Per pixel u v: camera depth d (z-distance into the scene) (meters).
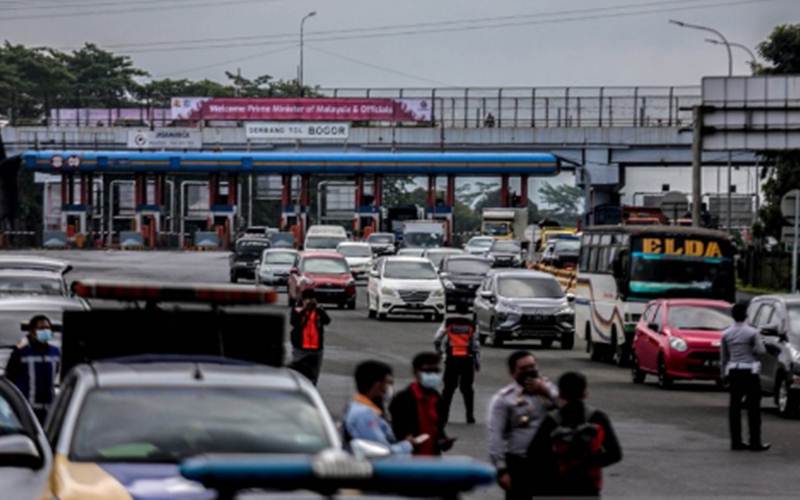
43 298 44.62
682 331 62.47
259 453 19.64
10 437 26.20
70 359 25.14
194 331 25.22
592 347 78.94
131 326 25.20
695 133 103.44
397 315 107.50
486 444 42.47
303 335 49.31
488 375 65.56
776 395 53.44
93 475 19.03
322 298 112.50
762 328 54.53
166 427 20.03
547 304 84.06
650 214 170.25
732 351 42.91
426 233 176.25
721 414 52.69
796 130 103.62
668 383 62.06
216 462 12.68
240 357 25.27
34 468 25.45
